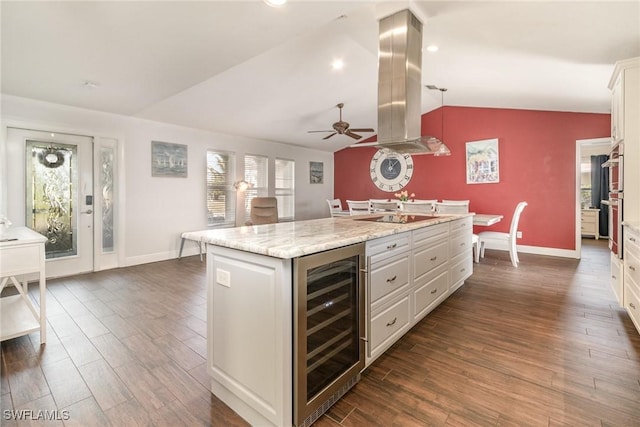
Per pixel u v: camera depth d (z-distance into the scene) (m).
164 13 2.13
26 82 3.17
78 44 2.45
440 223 2.96
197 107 4.63
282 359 1.40
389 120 2.84
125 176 4.58
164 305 3.07
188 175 5.37
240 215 6.22
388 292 2.13
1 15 2.04
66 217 4.12
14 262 2.15
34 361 2.06
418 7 2.62
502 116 5.77
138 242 4.76
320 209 8.15
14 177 3.69
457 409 1.62
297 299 1.42
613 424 1.50
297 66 4.01
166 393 1.76
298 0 2.09
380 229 2.17
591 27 2.41
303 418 1.46
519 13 2.38
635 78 2.73
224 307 1.68
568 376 1.90
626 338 2.39
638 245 2.37
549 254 5.40
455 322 2.72
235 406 1.64
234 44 2.57
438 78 4.54
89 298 3.26
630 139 2.75
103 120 4.34
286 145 7.23
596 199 7.25
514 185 5.68
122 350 2.21
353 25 3.17
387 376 1.92
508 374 1.93
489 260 5.07
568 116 5.16
